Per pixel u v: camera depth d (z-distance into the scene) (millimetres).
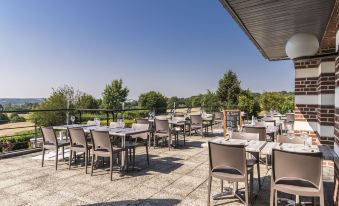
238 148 2959
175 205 3320
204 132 10758
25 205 3305
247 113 15086
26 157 6020
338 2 2684
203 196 3635
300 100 5723
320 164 2447
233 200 3490
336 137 2805
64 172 4797
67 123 7512
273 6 3076
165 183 4203
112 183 4184
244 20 3594
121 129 5359
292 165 2561
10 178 4418
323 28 3947
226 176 3043
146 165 5367
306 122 5629
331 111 4938
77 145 5000
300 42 3244
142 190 3867
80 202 3404
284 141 3846
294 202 3316
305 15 3385
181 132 9609
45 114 13031
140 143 5262
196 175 4656
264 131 5215
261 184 4145
